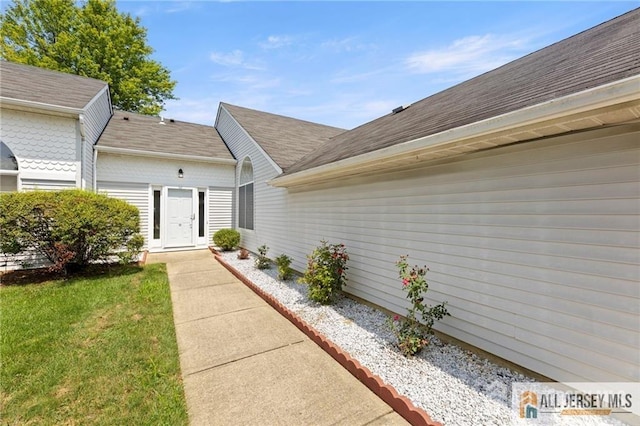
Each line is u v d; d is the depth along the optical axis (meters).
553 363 2.54
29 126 7.02
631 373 2.12
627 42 2.78
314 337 3.77
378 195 4.60
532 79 3.35
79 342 3.55
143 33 18.59
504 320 2.92
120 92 17.62
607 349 2.24
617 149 2.19
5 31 15.87
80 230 6.38
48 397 2.56
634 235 2.11
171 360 3.22
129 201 9.95
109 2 17.36
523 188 2.75
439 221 3.59
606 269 2.24
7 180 6.97
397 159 3.71
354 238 5.17
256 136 9.76
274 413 2.44
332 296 5.25
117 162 9.75
